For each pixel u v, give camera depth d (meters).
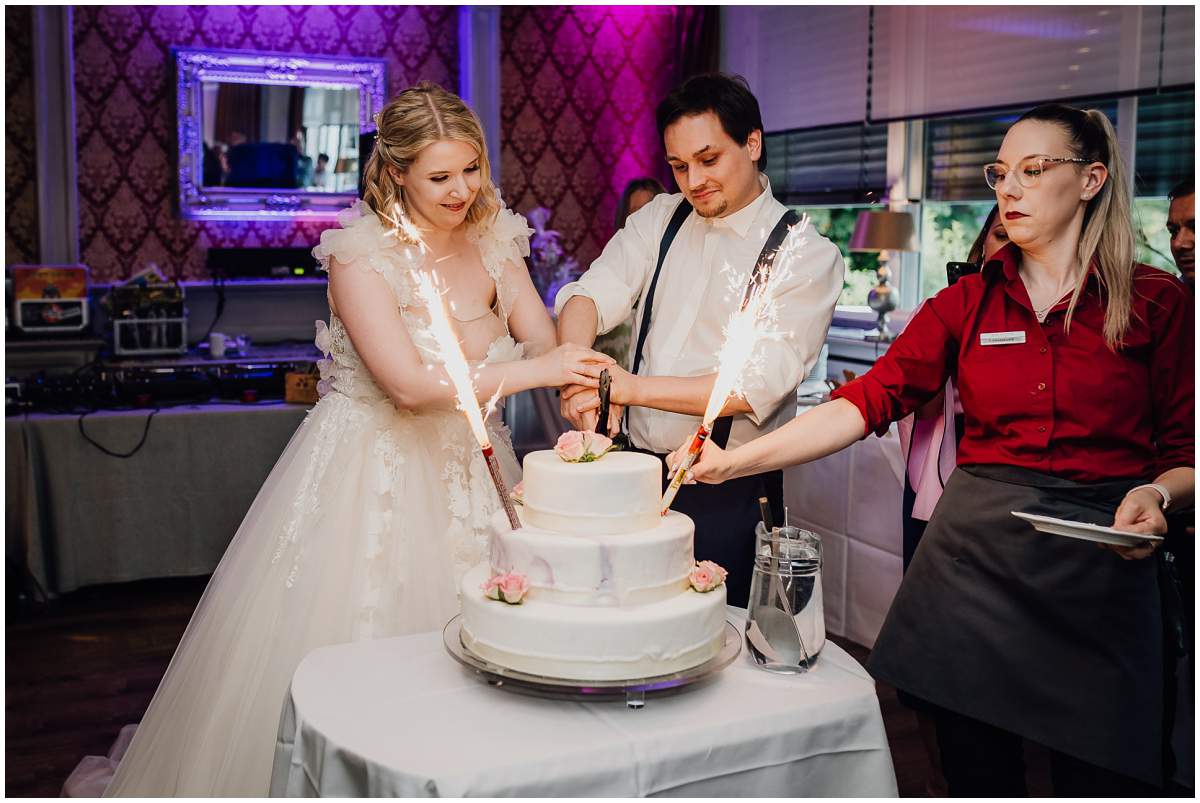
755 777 1.42
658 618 1.42
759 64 6.22
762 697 1.49
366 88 6.13
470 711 1.44
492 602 1.47
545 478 1.51
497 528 1.53
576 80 6.55
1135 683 1.54
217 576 2.34
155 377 4.44
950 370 1.86
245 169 5.97
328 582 2.18
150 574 4.27
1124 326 1.59
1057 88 4.38
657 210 2.43
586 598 1.44
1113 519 1.59
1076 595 1.58
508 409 5.03
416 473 2.29
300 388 4.44
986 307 1.74
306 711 1.44
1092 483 1.62
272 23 6.00
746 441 2.21
